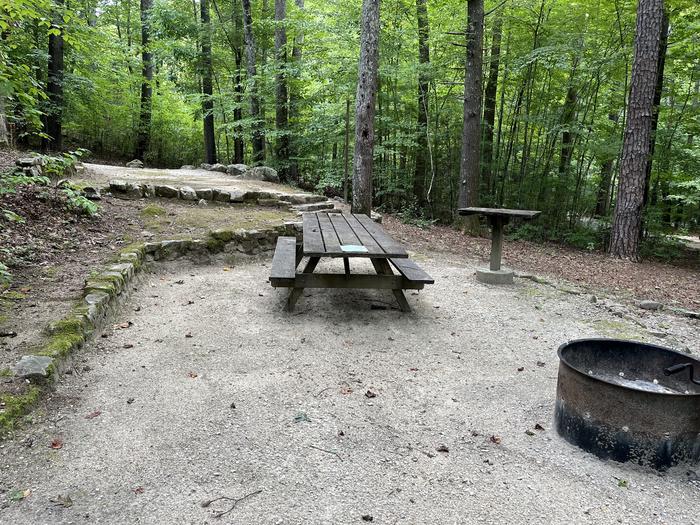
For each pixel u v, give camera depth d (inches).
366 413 98.9
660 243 381.4
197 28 573.6
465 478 78.6
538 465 83.1
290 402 101.3
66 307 125.7
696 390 92.7
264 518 66.7
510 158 469.7
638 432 81.6
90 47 531.5
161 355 120.8
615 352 102.1
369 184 335.9
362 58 321.7
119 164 637.3
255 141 534.0
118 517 65.7
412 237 333.1
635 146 320.2
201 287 177.9
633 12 373.4
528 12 416.8
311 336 139.6
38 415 87.8
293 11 474.3
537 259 307.3
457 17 438.9
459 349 137.7
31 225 185.0
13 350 101.5
